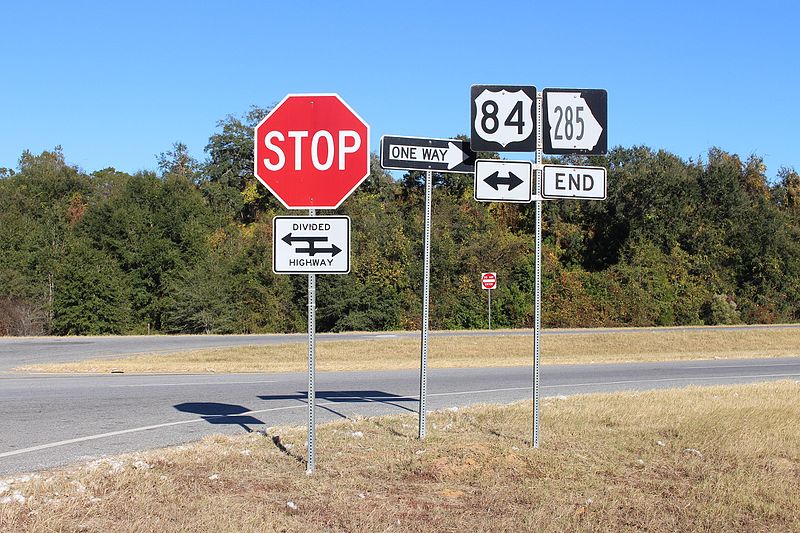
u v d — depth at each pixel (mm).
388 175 55219
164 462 6809
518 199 7973
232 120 61062
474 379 15992
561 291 46750
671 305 47250
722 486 6270
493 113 8031
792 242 52344
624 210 51531
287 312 43500
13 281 42250
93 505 5375
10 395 12102
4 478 6398
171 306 43531
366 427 8844
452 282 46656
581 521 5328
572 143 8023
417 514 5418
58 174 57438
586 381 15906
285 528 5004
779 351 28828
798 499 5961
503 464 6883
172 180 50406
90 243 45719
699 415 9508
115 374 16938
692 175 54031
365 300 43531
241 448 7504
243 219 57812
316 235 6652
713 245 51219
